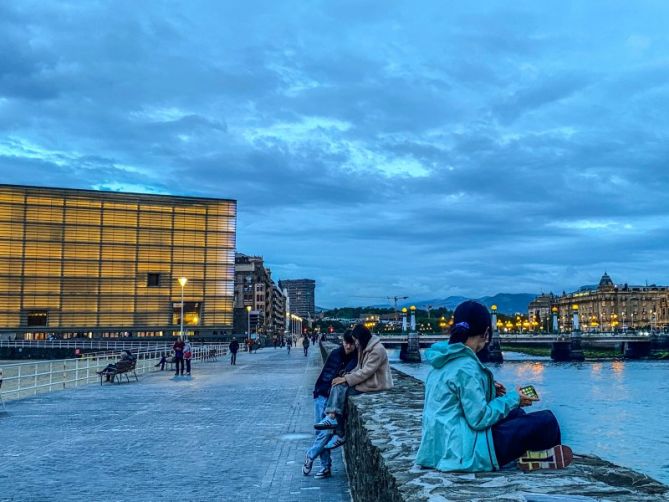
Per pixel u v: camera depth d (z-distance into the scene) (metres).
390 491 4.24
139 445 12.57
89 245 138.62
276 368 43.91
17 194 133.38
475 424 4.22
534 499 3.29
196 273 146.62
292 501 8.15
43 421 16.38
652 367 120.31
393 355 189.12
